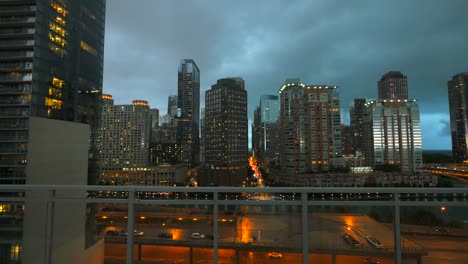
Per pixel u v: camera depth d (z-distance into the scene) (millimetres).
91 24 55062
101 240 4793
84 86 51844
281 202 3695
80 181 36469
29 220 4309
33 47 38594
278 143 158875
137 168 135750
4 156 34281
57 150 32875
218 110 160125
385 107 131500
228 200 3779
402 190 3514
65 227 5285
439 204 3510
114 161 158250
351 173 111812
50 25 42250
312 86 126188
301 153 122938
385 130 130125
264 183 139000
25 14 39219
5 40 38719
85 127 38094
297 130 123750
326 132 123938
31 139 34656
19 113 36781
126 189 3891
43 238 4270
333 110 125125
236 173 156375
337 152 124062
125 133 158875
